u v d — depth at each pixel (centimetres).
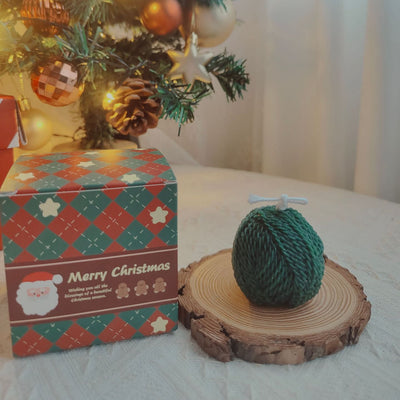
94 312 27
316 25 54
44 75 37
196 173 56
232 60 44
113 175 26
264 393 24
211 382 25
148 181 26
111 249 26
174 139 62
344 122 54
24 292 26
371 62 48
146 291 27
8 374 26
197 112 61
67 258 26
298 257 27
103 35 44
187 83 40
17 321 26
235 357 26
